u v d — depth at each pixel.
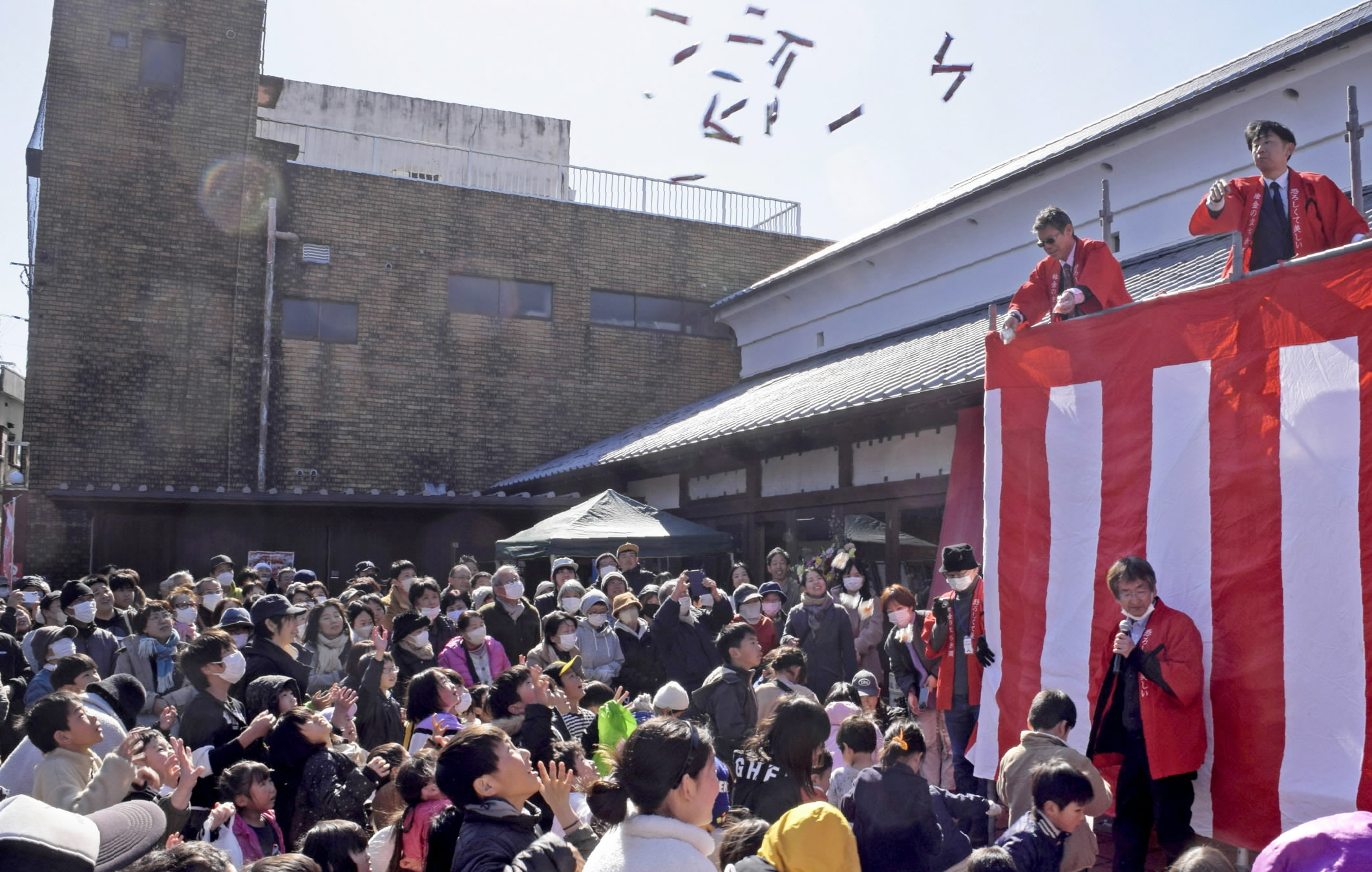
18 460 23.64
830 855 2.93
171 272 18.98
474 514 17.70
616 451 17.52
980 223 15.57
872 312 18.28
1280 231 5.68
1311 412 4.77
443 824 3.60
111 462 18.27
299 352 19.86
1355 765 4.40
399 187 20.88
